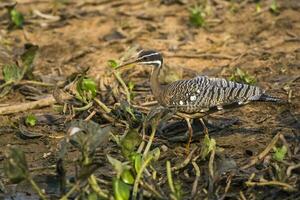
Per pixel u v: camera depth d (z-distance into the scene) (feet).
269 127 48.19
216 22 68.13
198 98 45.06
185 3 72.28
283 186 38.99
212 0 72.28
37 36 66.49
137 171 38.93
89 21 69.41
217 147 45.03
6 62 59.98
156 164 43.88
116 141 44.34
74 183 38.17
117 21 69.36
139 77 57.67
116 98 51.70
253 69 58.29
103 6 72.59
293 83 54.90
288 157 42.45
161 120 43.47
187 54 61.52
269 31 66.08
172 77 56.03
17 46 64.59
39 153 46.47
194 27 67.56
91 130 38.01
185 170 42.09
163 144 46.14
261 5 71.15
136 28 67.62
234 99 44.88
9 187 42.45
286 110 50.39
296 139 46.09
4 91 54.34
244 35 65.62
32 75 56.03
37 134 48.24
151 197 38.29
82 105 50.72
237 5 71.26
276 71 57.77
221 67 59.16
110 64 55.83
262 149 45.03
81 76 50.06
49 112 51.88
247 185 39.68
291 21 67.67
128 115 48.01
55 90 50.83
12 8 67.46
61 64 60.75
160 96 46.78
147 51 48.52
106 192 38.06
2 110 51.42
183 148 45.73
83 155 37.76
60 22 69.21
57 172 39.55
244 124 48.78
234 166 39.11
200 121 47.42
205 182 40.19
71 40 65.51
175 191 38.04
